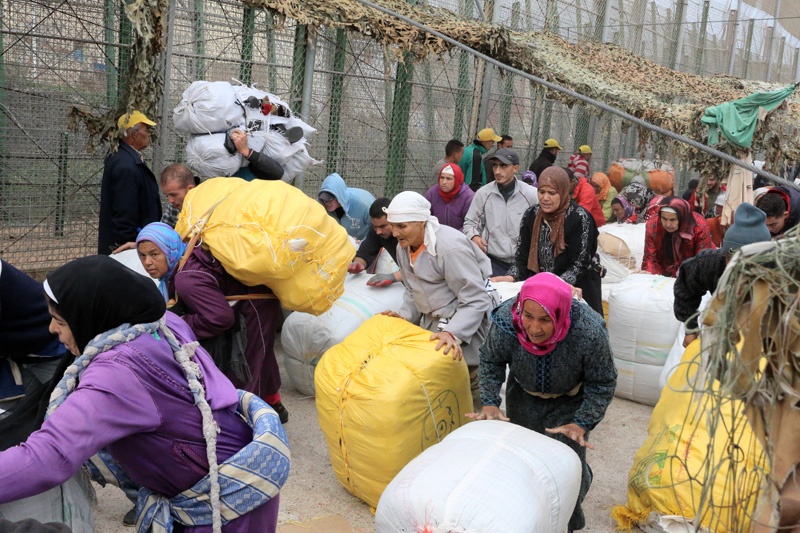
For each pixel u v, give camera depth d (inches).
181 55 281.7
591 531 150.9
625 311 218.5
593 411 132.4
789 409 76.1
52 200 289.7
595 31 594.9
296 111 306.3
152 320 82.6
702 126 315.9
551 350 129.8
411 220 166.6
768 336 76.2
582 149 493.7
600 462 183.8
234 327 161.0
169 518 85.7
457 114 411.5
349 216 248.8
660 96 430.3
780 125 305.3
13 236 282.4
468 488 112.0
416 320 185.9
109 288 79.4
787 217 199.3
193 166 222.1
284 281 158.2
